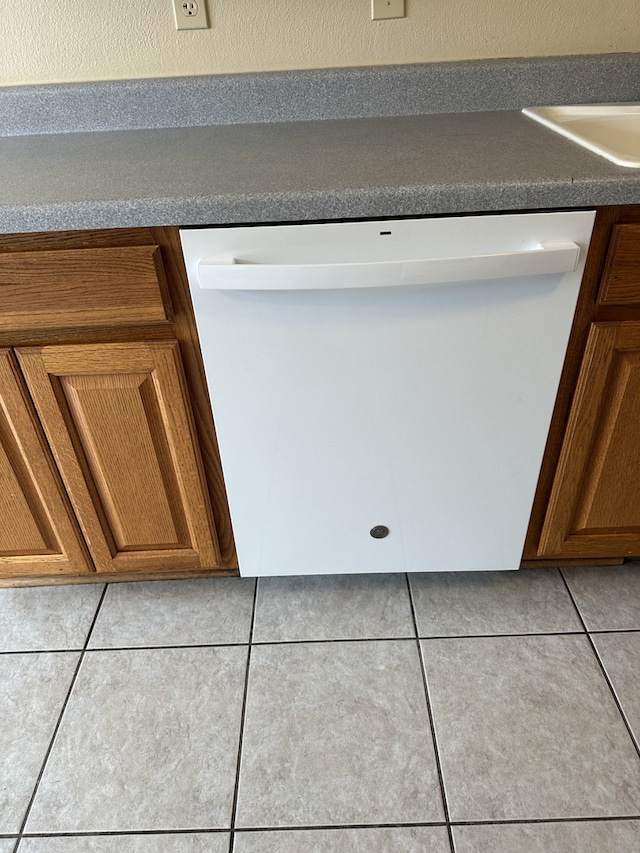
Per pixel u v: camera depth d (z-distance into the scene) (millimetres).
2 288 1030
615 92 1356
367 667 1329
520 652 1343
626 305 1065
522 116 1327
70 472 1251
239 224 989
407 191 951
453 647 1359
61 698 1300
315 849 1062
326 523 1337
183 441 1208
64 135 1366
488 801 1113
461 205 963
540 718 1229
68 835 1099
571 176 951
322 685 1300
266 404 1159
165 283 1038
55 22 1308
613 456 1228
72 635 1422
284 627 1418
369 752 1188
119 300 1047
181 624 1436
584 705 1246
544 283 1021
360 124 1325
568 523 1342
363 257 1013
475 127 1255
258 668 1337
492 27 1329
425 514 1325
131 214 963
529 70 1333
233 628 1421
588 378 1126
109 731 1241
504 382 1131
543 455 1239
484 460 1237
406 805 1113
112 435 1206
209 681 1317
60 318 1065
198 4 1289
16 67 1357
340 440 1205
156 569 1463
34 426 1192
